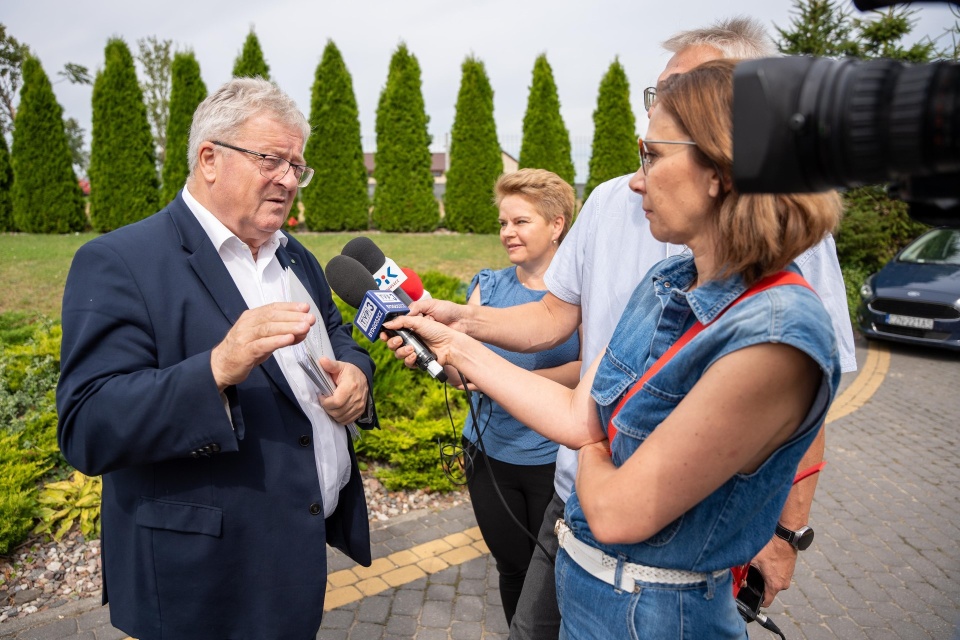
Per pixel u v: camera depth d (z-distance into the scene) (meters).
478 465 2.63
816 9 12.04
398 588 3.39
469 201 18.20
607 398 1.34
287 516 1.86
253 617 1.82
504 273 2.93
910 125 0.73
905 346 9.44
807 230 1.08
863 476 5.06
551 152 18.59
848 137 0.77
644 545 1.25
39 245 13.39
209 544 1.75
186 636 1.76
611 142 18.66
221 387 1.64
